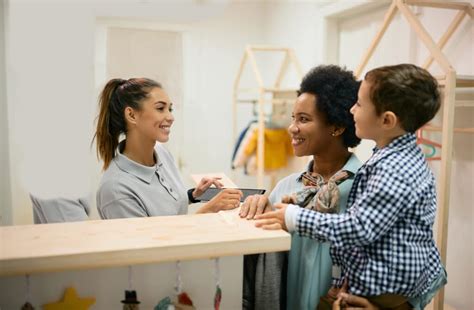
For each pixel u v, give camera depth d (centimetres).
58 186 132
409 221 89
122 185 131
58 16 127
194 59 379
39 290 79
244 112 405
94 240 75
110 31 346
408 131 92
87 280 81
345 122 105
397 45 236
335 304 88
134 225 86
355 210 87
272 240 78
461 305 195
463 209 193
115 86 143
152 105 136
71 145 133
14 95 124
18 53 124
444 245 164
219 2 380
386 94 90
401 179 86
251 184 401
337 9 279
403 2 175
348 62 293
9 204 141
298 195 104
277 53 378
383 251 88
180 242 74
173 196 144
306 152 109
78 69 131
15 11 125
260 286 101
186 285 87
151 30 361
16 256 67
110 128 144
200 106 388
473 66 183
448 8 181
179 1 362
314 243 102
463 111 191
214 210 112
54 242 74
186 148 387
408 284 89
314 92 105
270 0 387
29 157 129
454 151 197
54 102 128
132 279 83
